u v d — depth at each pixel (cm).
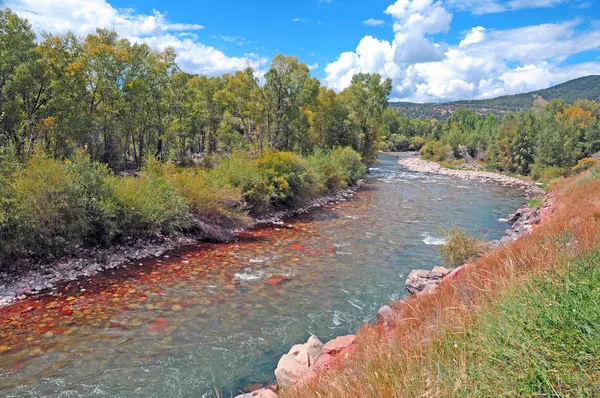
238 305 990
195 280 1148
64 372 686
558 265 444
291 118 3962
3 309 899
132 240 1416
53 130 2839
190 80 5128
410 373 301
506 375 257
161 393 647
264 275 1214
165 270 1223
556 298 340
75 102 3056
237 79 3762
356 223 2028
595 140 4859
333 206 2545
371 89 5225
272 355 769
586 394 219
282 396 456
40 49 2733
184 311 942
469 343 323
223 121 4681
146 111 4050
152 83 3919
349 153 3656
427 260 1405
